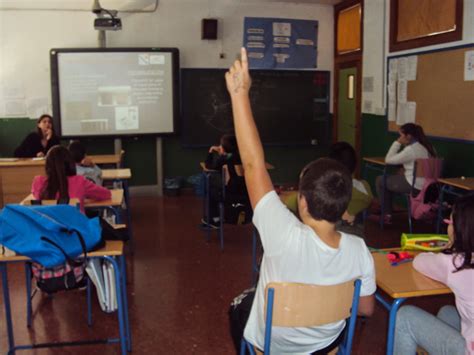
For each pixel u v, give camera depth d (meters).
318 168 1.56
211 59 7.20
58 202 2.84
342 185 1.52
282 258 1.54
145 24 6.97
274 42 7.34
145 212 6.12
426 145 5.08
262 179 1.52
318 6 7.43
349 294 1.66
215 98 7.23
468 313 1.82
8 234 2.24
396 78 5.96
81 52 6.59
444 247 2.38
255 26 7.25
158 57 6.79
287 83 7.43
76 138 6.74
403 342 2.05
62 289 2.51
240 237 5.00
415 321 2.02
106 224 2.60
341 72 7.39
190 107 7.18
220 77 7.21
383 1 6.16
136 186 7.14
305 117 7.57
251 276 3.93
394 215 5.79
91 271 2.70
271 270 1.60
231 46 7.24
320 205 1.52
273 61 7.36
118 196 3.72
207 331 3.04
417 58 5.53
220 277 3.92
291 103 7.49
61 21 6.71
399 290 1.92
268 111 7.43
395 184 5.19
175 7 7.01
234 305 2.01
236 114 1.47
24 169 5.23
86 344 2.74
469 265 1.82
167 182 7.09
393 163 5.20
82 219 2.43
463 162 4.91
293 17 7.36
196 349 2.83
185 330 3.05
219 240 4.90
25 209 2.27
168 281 3.84
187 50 7.12
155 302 3.46
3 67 6.68
